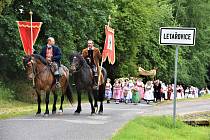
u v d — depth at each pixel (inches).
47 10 2442.2
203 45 4977.9
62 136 959.6
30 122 1187.9
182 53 4421.8
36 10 2412.6
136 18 3346.5
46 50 1443.2
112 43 1676.9
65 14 2544.3
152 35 3838.6
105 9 2866.6
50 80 1411.2
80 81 1459.2
